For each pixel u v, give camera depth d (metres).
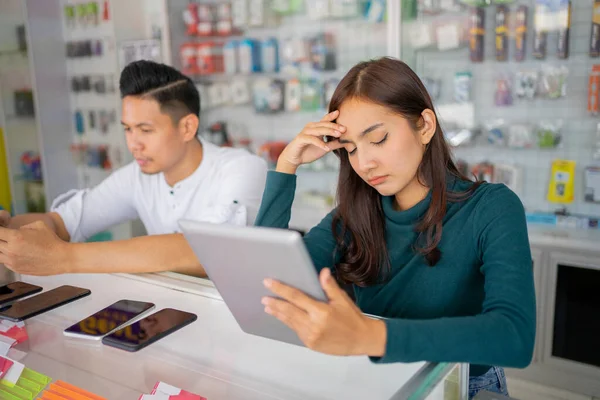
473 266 1.12
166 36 3.40
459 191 1.13
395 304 1.21
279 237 0.69
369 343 0.74
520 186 2.79
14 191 4.24
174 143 1.70
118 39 3.67
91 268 1.33
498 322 0.82
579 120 2.66
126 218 2.06
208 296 1.21
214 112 3.74
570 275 2.38
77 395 0.84
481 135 2.87
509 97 2.77
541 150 2.78
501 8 2.70
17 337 1.03
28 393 0.86
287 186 1.24
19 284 1.32
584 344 2.39
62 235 1.88
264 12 3.34
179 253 1.39
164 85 1.62
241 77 3.56
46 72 4.07
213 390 0.84
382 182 1.05
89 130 4.18
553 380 2.48
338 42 3.18
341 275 1.25
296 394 0.81
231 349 0.97
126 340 0.99
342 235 1.26
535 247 2.45
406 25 2.76
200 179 1.83
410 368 0.85
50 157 4.17
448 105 2.88
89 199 1.94
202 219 1.65
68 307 1.18
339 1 3.05
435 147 1.11
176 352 0.96
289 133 3.50
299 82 3.30
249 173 1.78
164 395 0.81
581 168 2.69
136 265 1.35
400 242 1.20
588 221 2.57
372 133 1.01
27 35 3.94
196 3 3.49
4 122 4.11
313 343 0.73
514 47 2.73
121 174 1.98
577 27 2.60
